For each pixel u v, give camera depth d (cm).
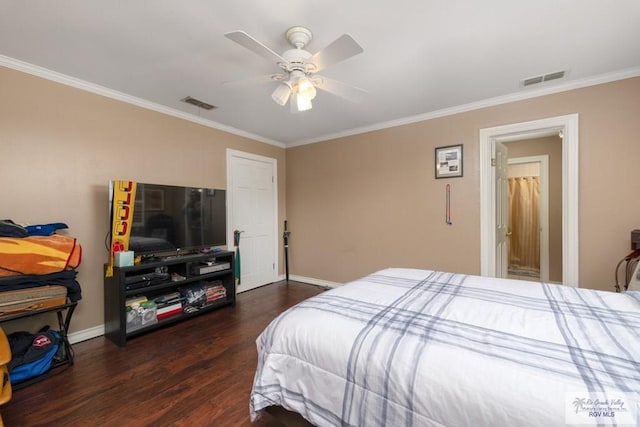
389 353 100
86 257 254
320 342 115
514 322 119
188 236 308
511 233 515
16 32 181
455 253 322
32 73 224
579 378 79
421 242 344
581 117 256
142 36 187
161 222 283
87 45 197
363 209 388
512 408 76
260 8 160
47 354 195
